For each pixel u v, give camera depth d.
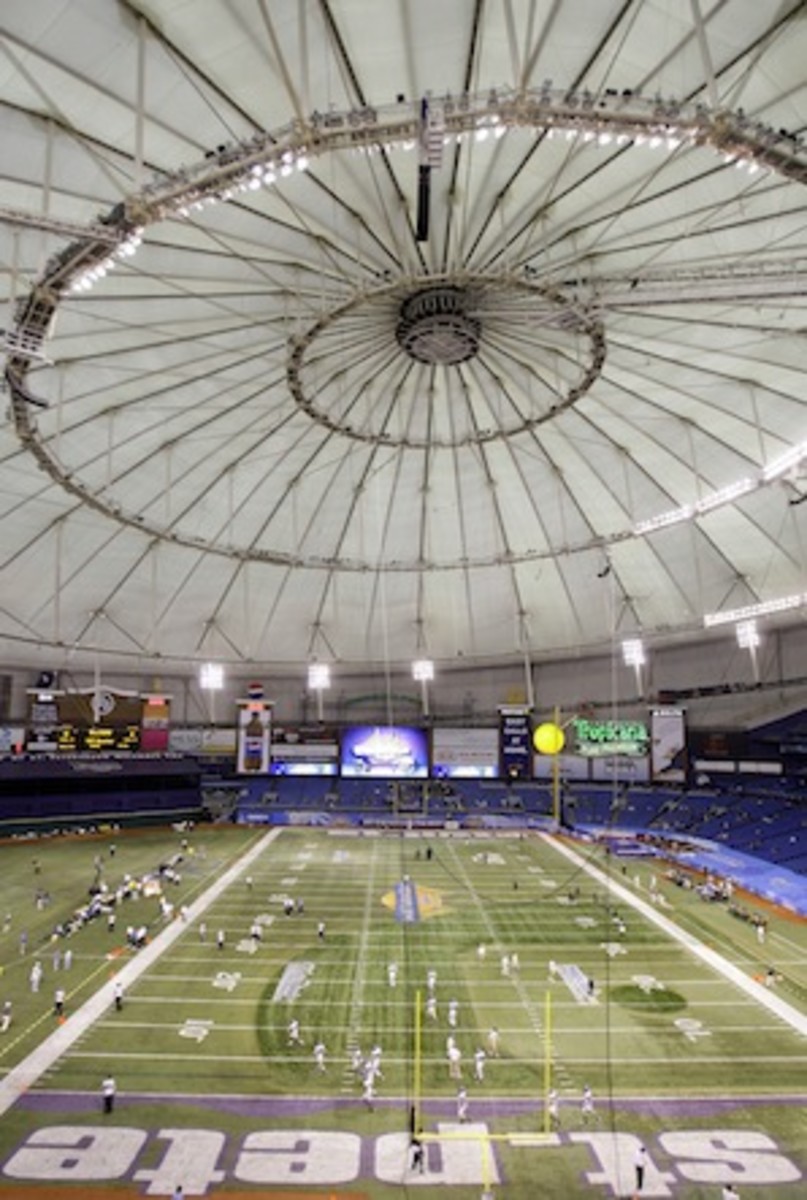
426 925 40.12
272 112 24.25
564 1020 28.22
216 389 40.66
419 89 24.36
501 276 29.06
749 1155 19.84
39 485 45.00
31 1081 23.12
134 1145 19.84
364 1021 27.89
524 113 18.41
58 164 24.67
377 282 29.88
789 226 28.11
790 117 23.81
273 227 29.47
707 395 40.66
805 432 40.88
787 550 49.50
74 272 22.70
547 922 40.97
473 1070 24.28
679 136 18.86
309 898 45.34
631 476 49.06
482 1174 18.97
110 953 34.97
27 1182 18.22
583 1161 19.52
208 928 39.00
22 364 28.94
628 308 31.86
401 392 42.50
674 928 40.12
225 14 20.81
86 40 20.84
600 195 28.22
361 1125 21.06
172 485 48.53
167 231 28.80
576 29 21.97
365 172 27.50
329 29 21.88
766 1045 26.28
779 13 20.58
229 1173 18.78
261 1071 23.98
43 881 49.75
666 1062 24.97
